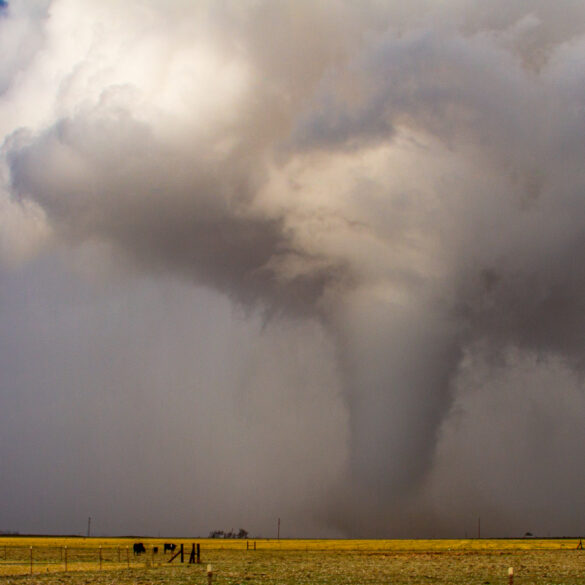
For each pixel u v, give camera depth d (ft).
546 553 353.31
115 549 422.41
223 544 580.30
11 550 405.18
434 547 476.13
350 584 173.27
